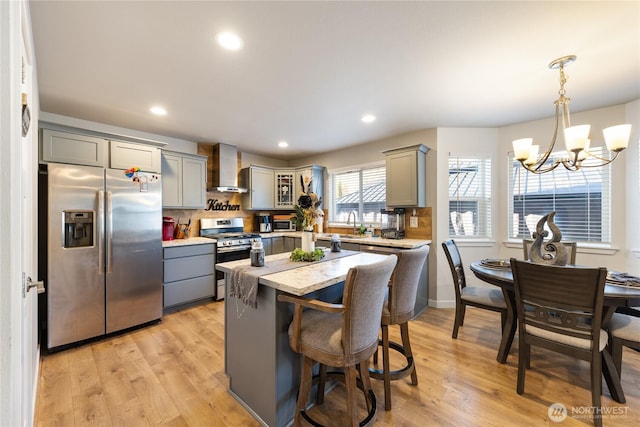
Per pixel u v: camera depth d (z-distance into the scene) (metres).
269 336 1.56
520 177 3.35
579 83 2.31
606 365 1.77
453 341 2.57
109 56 1.87
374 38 1.71
